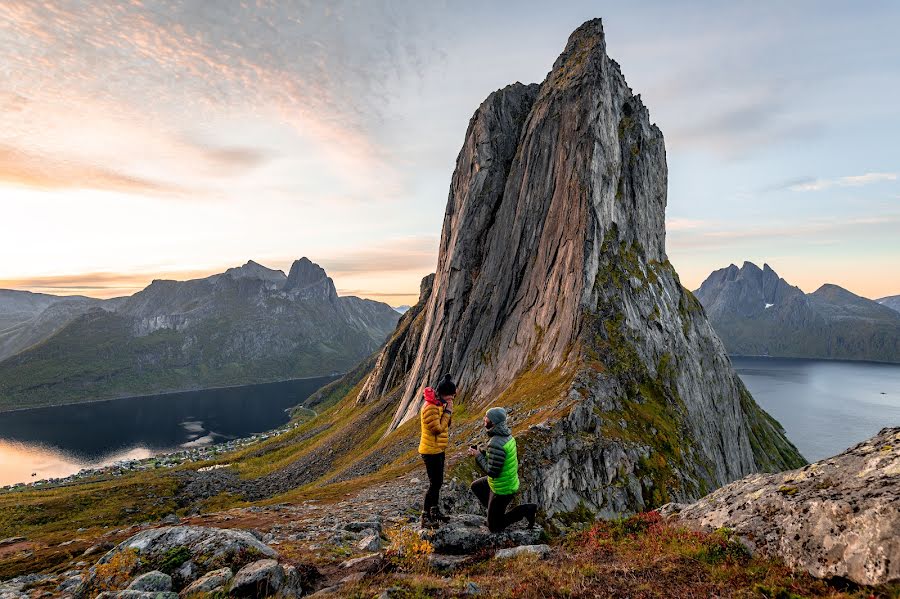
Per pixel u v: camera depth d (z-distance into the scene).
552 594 8.01
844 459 8.98
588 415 49.34
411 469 41.50
